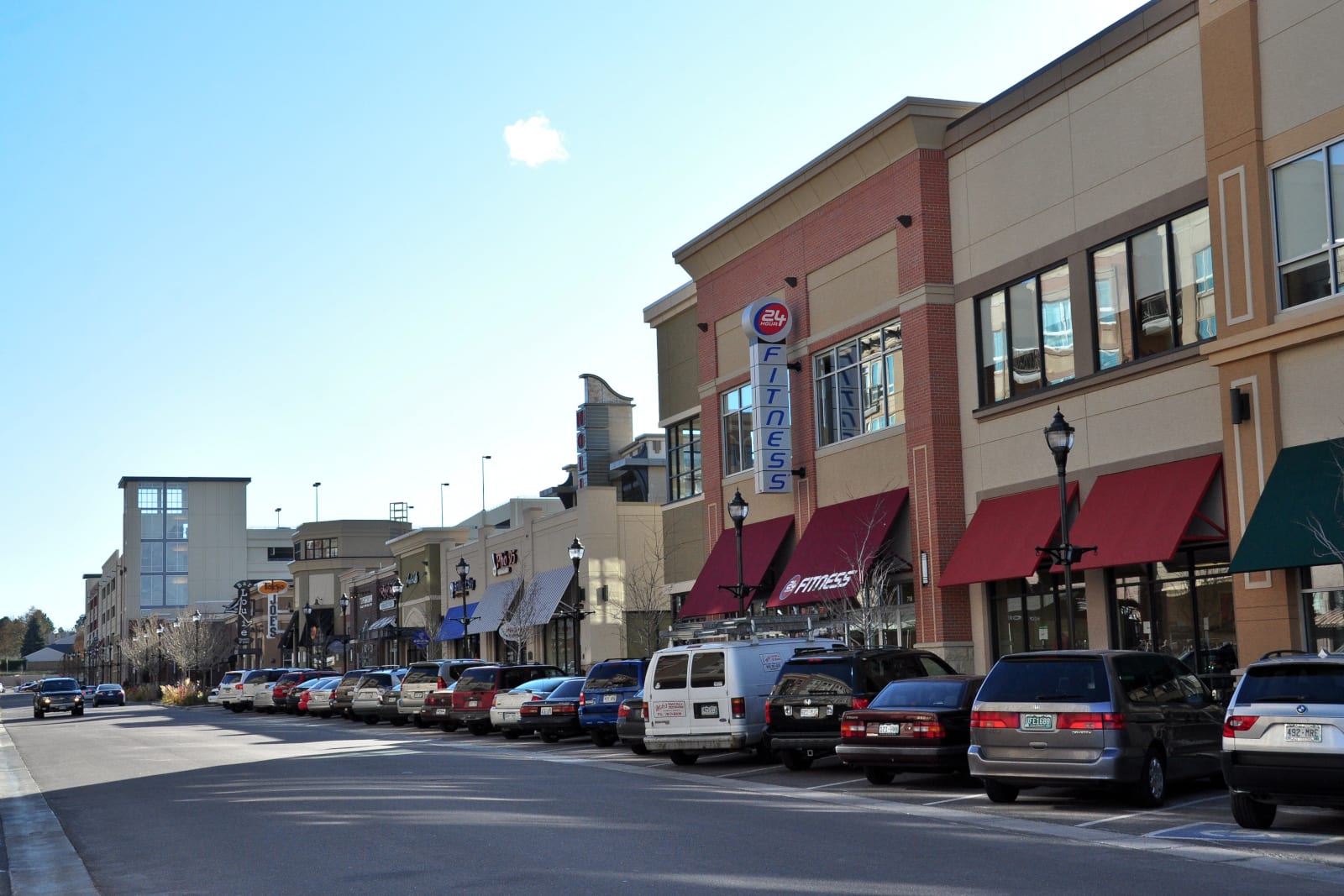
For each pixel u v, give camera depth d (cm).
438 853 1320
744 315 3491
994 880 1108
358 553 9662
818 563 3234
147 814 1812
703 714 2298
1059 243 2673
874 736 1859
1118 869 1160
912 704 1880
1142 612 2470
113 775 2511
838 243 3334
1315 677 1339
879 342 3194
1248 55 2175
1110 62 2545
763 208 3600
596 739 3023
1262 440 2125
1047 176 2714
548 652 5400
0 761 3064
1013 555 2681
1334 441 1981
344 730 4106
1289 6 2122
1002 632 2845
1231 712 1371
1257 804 1385
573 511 5069
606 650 4875
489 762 2555
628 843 1354
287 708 5603
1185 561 2381
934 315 2980
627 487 5362
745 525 3759
